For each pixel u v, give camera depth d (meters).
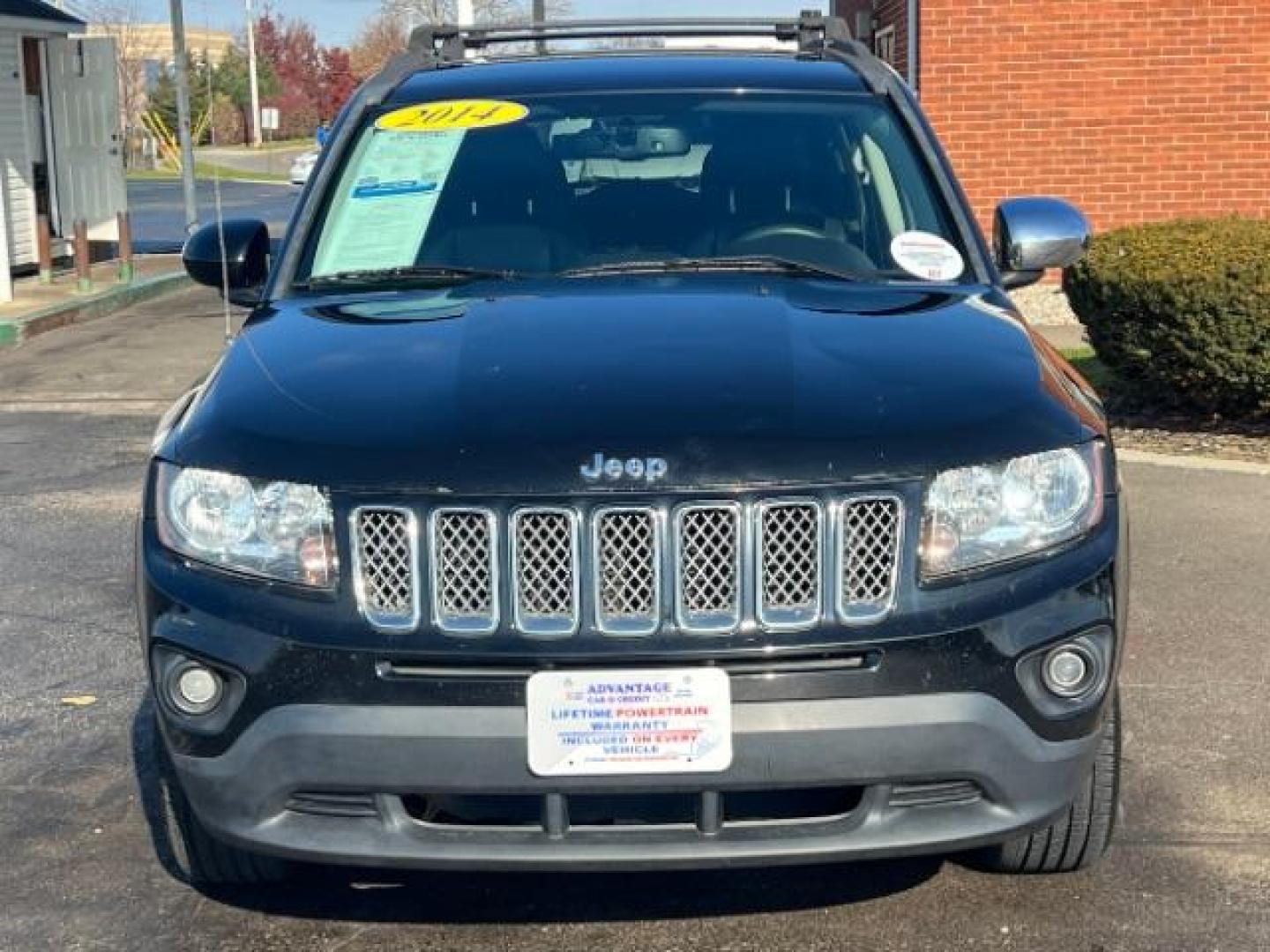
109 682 5.52
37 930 3.79
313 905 3.88
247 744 3.19
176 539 3.33
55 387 12.31
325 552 3.19
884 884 3.90
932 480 3.16
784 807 3.28
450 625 3.12
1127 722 4.89
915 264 4.29
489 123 4.75
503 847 3.19
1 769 4.77
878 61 5.09
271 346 3.75
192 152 16.80
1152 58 13.71
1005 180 13.98
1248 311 8.09
